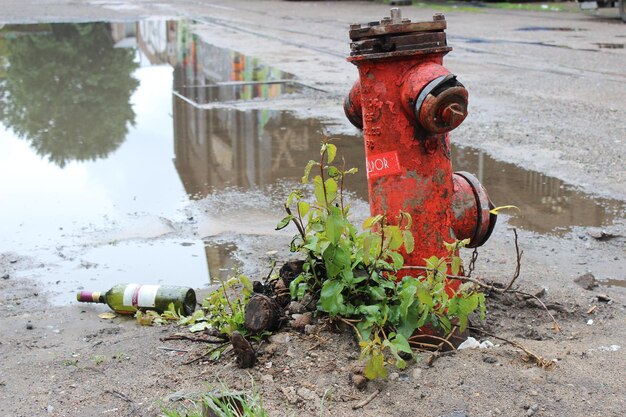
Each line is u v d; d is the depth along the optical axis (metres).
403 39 3.16
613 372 3.07
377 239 3.21
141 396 3.04
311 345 3.26
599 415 2.76
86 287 4.44
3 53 15.62
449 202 3.36
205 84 11.73
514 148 7.56
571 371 3.08
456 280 3.43
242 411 2.82
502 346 3.36
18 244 5.23
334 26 20.62
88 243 5.22
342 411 2.84
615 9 24.45
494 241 5.10
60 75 12.96
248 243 5.14
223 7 28.75
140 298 3.93
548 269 4.56
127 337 3.65
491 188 6.31
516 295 3.98
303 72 12.64
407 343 3.03
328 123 8.80
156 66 13.73
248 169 7.04
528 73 12.19
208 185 6.59
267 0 32.84
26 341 3.65
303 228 3.68
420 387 2.97
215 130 8.68
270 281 3.77
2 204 6.20
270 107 9.83
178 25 21.30
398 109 3.24
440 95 3.03
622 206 5.80
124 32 19.38
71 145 8.23
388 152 3.29
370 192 3.40
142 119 9.41
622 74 11.95
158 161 7.44
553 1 29.34
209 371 3.19
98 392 3.09
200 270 4.69
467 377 3.02
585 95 10.25
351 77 12.10
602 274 4.49
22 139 8.54
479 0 29.92
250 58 14.45
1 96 11.20
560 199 5.99
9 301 4.23
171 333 3.66
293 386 3.01
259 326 3.31
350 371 3.08
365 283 3.30
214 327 3.56
